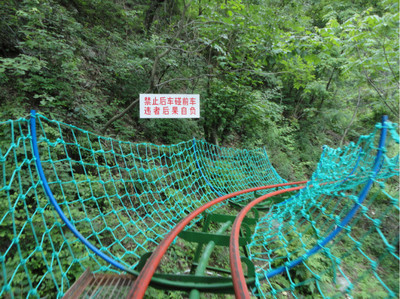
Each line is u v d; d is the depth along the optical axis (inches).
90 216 113.6
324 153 158.1
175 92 263.9
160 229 130.4
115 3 302.5
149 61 199.0
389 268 113.8
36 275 78.6
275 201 192.7
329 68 348.2
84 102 179.0
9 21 162.2
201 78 262.1
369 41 185.2
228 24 172.1
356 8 381.7
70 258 87.7
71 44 195.0
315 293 114.1
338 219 75.0
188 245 127.0
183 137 234.5
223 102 223.8
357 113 430.6
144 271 57.3
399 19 160.7
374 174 62.9
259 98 241.6
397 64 196.9
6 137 118.1
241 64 204.1
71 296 61.1
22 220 93.7
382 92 264.8
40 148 122.9
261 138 332.8
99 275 72.9
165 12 331.6
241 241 96.5
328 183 113.5
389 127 57.9
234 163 250.7
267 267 123.0
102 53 234.1
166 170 185.8
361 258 144.8
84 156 152.3
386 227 165.3
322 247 76.3
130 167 167.8
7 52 164.1
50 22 178.5
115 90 222.4
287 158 342.6
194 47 234.2
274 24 167.3
